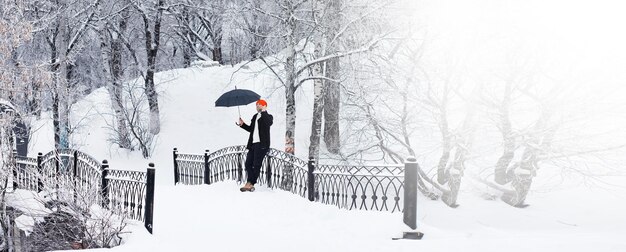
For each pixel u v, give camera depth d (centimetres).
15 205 1002
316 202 938
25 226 907
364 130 1443
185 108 2444
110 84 2272
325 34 1411
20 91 1384
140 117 2367
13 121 1177
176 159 1634
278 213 909
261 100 1113
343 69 1425
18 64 1465
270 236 752
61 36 2058
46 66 1891
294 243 646
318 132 1512
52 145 2448
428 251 564
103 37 2317
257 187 1170
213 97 2498
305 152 1919
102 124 2481
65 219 823
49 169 1048
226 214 918
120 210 825
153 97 2294
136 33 2478
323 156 1688
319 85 1511
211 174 1433
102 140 2358
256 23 1570
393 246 602
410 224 733
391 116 1406
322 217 855
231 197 1055
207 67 2820
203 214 921
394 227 742
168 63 2853
